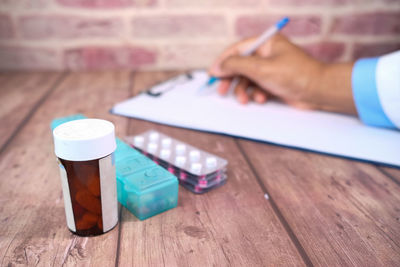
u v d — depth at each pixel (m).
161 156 0.47
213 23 1.00
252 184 0.46
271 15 1.00
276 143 0.56
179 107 0.68
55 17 0.95
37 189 0.44
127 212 0.41
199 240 0.36
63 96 0.79
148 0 0.96
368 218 0.40
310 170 0.50
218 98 0.74
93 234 0.36
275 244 0.36
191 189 0.45
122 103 0.69
